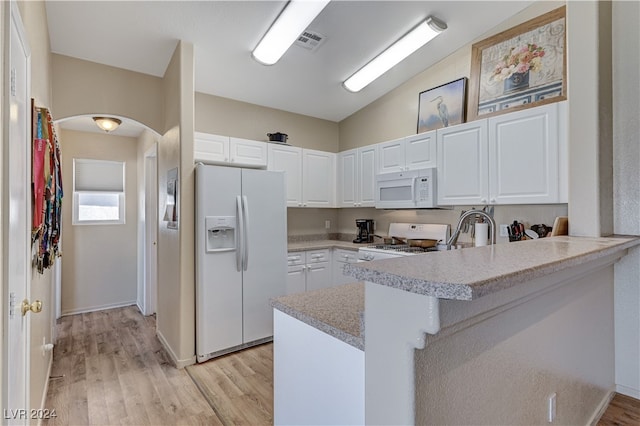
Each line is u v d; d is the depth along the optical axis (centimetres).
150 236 416
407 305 75
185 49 282
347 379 104
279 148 403
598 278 194
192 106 285
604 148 208
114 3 235
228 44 292
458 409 89
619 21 222
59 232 242
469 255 108
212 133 382
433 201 325
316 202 436
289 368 132
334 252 418
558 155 246
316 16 260
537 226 276
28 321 148
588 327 179
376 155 396
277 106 426
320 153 441
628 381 215
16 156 122
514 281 77
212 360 287
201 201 283
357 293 148
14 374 118
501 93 301
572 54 209
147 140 411
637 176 215
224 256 295
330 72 355
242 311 305
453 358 87
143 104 322
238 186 304
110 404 221
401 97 397
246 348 310
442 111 348
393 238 401
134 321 393
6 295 105
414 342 74
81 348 314
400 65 361
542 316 132
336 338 107
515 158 269
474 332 95
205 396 231
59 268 398
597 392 193
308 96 405
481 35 319
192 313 283
